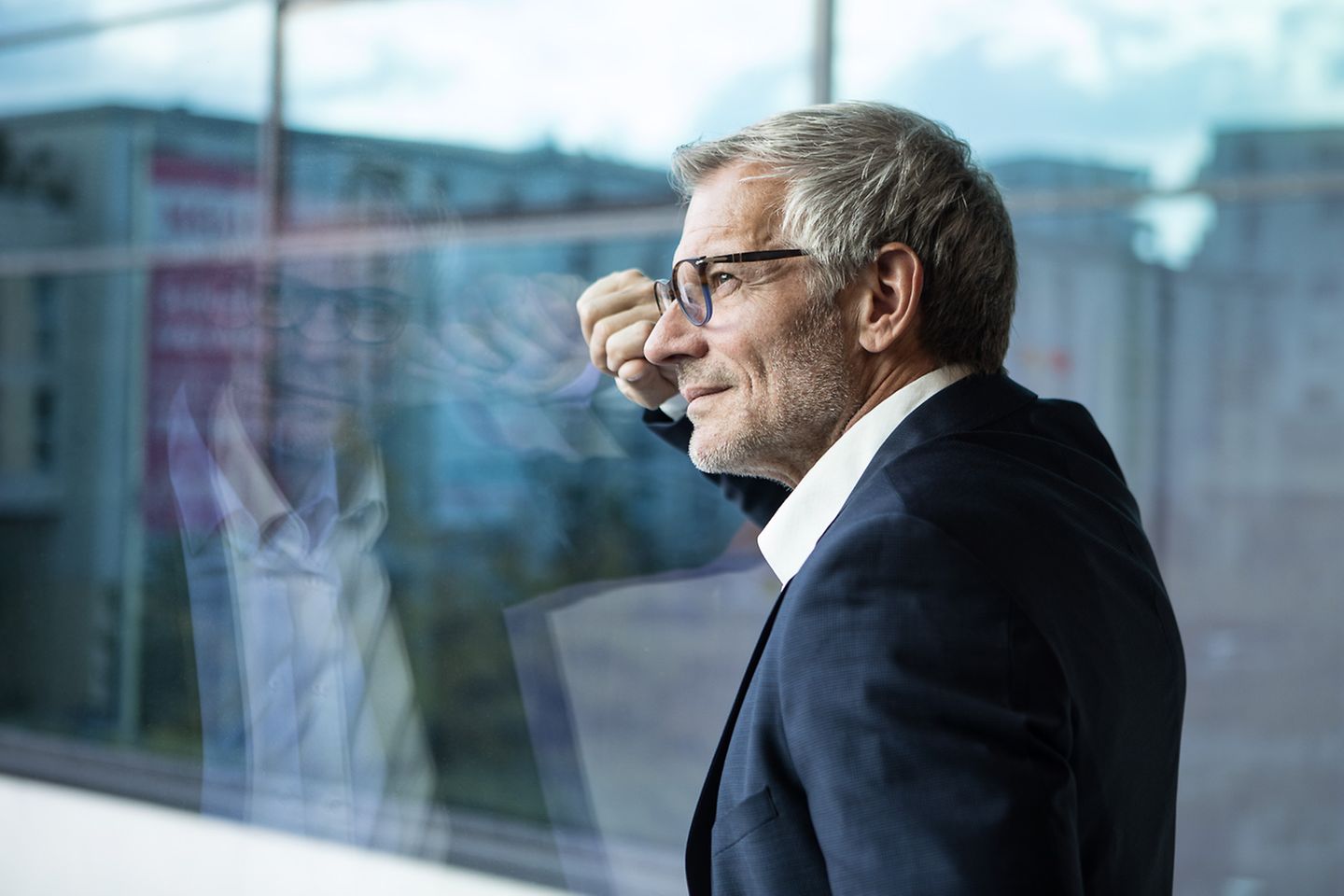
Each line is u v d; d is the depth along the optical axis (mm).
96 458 4223
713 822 824
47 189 4129
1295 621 2393
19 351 4340
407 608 2418
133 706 3984
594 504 2785
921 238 870
